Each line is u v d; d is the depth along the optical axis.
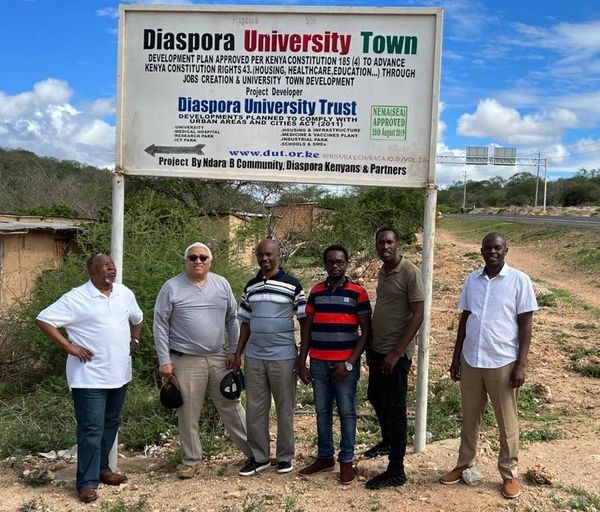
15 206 29.64
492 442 6.01
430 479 4.84
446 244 41.94
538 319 13.70
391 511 4.34
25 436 6.33
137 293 7.93
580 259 26.02
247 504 4.45
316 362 4.84
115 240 5.32
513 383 4.43
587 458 5.38
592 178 105.94
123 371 4.80
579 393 8.12
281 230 19.73
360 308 4.75
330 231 21.53
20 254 15.33
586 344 11.03
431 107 5.11
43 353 8.53
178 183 20.27
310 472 5.02
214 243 9.39
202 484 4.95
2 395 8.30
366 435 6.44
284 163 5.24
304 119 5.20
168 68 5.27
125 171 5.33
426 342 5.25
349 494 4.62
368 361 4.94
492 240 4.46
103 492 4.85
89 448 4.67
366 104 5.16
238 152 5.27
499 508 4.37
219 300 5.09
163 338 5.00
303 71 5.17
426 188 5.12
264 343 4.93
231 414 5.23
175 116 5.29
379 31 5.10
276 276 4.98
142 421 6.73
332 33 5.13
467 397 4.64
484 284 4.55
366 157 5.19
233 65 5.22
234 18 5.19
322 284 4.88
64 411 7.26
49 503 4.66
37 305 8.88
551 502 4.45
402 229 30.95
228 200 20.50
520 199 102.06
